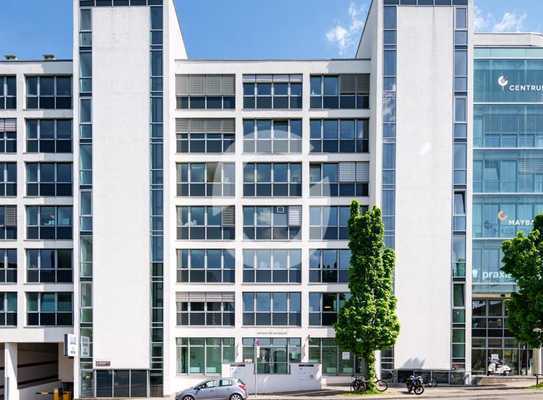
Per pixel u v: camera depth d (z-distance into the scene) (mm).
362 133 29844
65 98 29688
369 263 25125
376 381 26125
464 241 28375
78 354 27812
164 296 28000
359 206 27953
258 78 29906
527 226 30500
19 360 30578
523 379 28672
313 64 29922
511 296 27016
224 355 29281
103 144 28359
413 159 28578
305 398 24859
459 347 28047
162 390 27594
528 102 30750
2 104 29781
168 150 28344
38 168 29750
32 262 29516
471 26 28719
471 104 28531
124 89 28422
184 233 29625
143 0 28484
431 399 23609
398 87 28656
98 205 28297
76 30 28547
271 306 29391
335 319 29297
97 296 28000
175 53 30203
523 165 30734
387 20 28828
